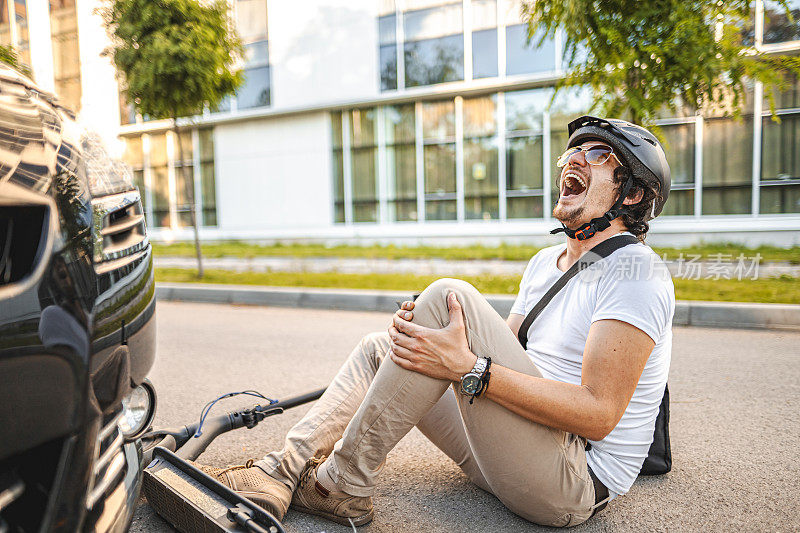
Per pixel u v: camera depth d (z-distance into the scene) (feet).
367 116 45.32
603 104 14.80
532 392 4.92
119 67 27.22
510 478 5.40
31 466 3.35
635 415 5.72
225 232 51.55
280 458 6.11
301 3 45.19
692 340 15.93
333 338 17.02
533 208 41.24
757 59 14.46
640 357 4.99
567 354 5.68
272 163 48.75
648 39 13.33
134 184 5.60
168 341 16.87
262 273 29.25
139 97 27.43
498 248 38.17
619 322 5.02
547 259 6.64
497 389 4.98
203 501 5.32
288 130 47.78
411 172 44.50
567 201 5.81
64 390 3.57
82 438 3.67
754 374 12.57
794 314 17.19
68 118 5.10
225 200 51.24
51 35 50.03
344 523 6.03
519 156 41.24
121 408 4.59
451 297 5.16
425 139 43.78
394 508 6.66
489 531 6.11
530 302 6.51
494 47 40.32
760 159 34.50
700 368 13.14
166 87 26.78
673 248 30.19
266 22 46.52
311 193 47.52
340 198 46.83
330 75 44.91
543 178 40.68
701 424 9.61
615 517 6.45
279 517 5.79
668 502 6.82
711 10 13.51
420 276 26.11
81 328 3.80
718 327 17.65
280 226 49.11
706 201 35.65
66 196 4.23
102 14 27.12
